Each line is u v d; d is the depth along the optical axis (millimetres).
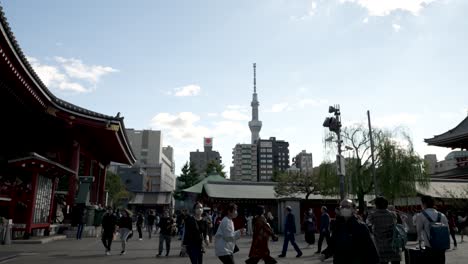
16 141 28047
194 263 8391
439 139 45219
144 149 165000
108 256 14859
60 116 25484
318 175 36531
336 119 16859
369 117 32906
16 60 16219
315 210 42344
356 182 32250
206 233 9086
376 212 7930
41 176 21203
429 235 7578
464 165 45500
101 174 47812
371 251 5293
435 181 47406
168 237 15297
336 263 5453
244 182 46750
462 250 18500
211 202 43344
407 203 32469
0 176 20328
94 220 28438
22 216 21250
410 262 7590
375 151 32406
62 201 31234
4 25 13602
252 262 9797
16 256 14047
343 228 5523
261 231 9953
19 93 20672
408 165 31031
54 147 30641
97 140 34656
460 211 40250
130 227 16062
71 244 19766
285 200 35844
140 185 124500
